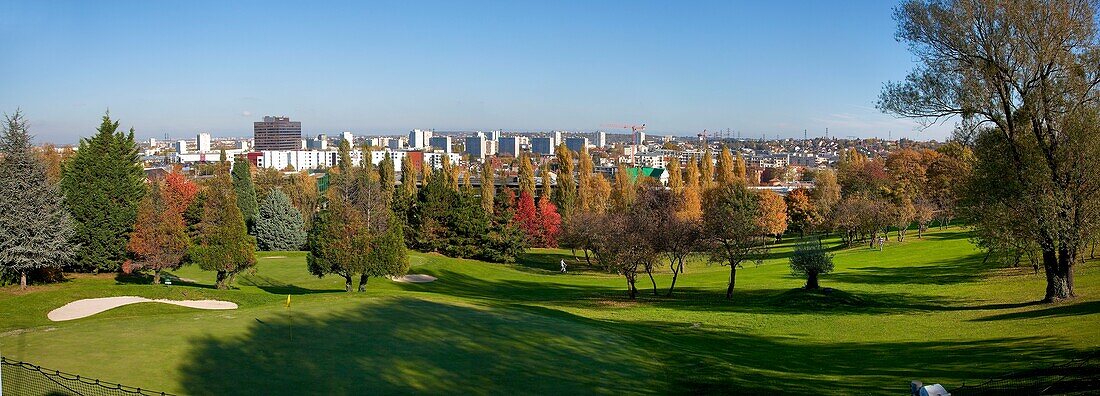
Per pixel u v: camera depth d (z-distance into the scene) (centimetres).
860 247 8550
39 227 4322
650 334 3266
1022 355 2392
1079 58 3241
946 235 8725
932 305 4097
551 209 10456
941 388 1759
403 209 9281
